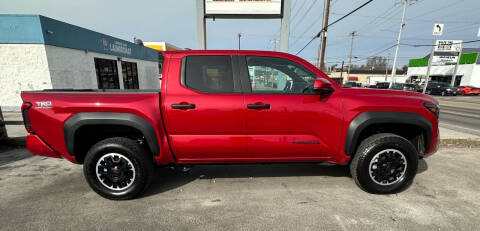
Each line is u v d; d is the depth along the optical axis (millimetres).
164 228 2039
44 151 2424
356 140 2506
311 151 2564
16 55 7863
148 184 2547
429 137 2615
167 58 2494
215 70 2494
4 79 7977
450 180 3002
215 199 2547
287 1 8664
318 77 2590
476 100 18141
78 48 9422
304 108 2443
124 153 2410
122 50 12914
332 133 2514
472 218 2174
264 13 8781
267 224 2090
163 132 2428
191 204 2443
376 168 2572
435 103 2637
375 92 2613
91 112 2342
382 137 2504
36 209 2324
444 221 2127
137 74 14852
